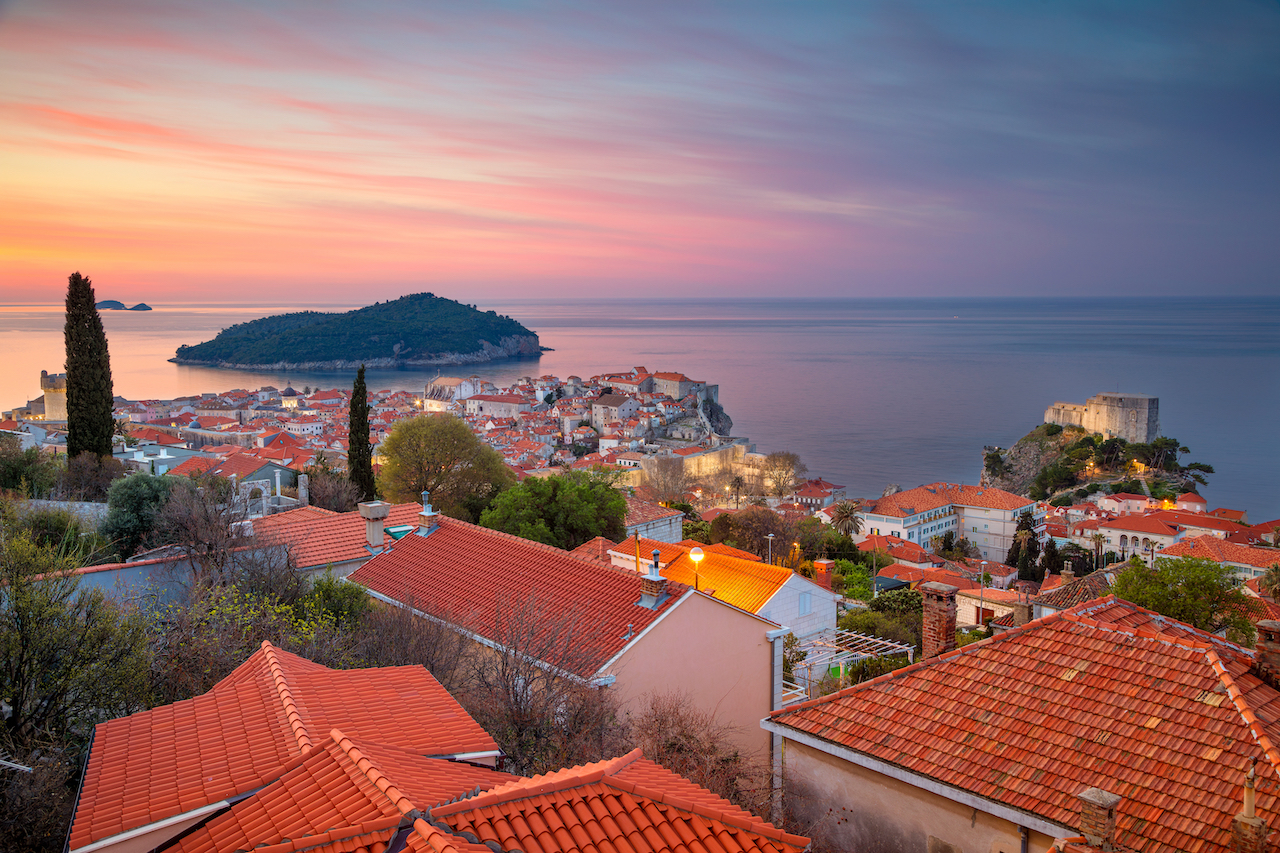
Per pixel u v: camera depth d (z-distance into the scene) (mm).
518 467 163750
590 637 19969
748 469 178625
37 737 14469
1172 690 13383
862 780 14414
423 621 21312
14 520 20359
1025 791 12492
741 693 21906
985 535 135750
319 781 10195
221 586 21812
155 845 9750
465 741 12648
